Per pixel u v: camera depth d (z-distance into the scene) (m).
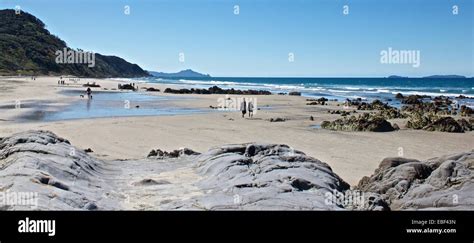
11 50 120.88
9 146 10.03
